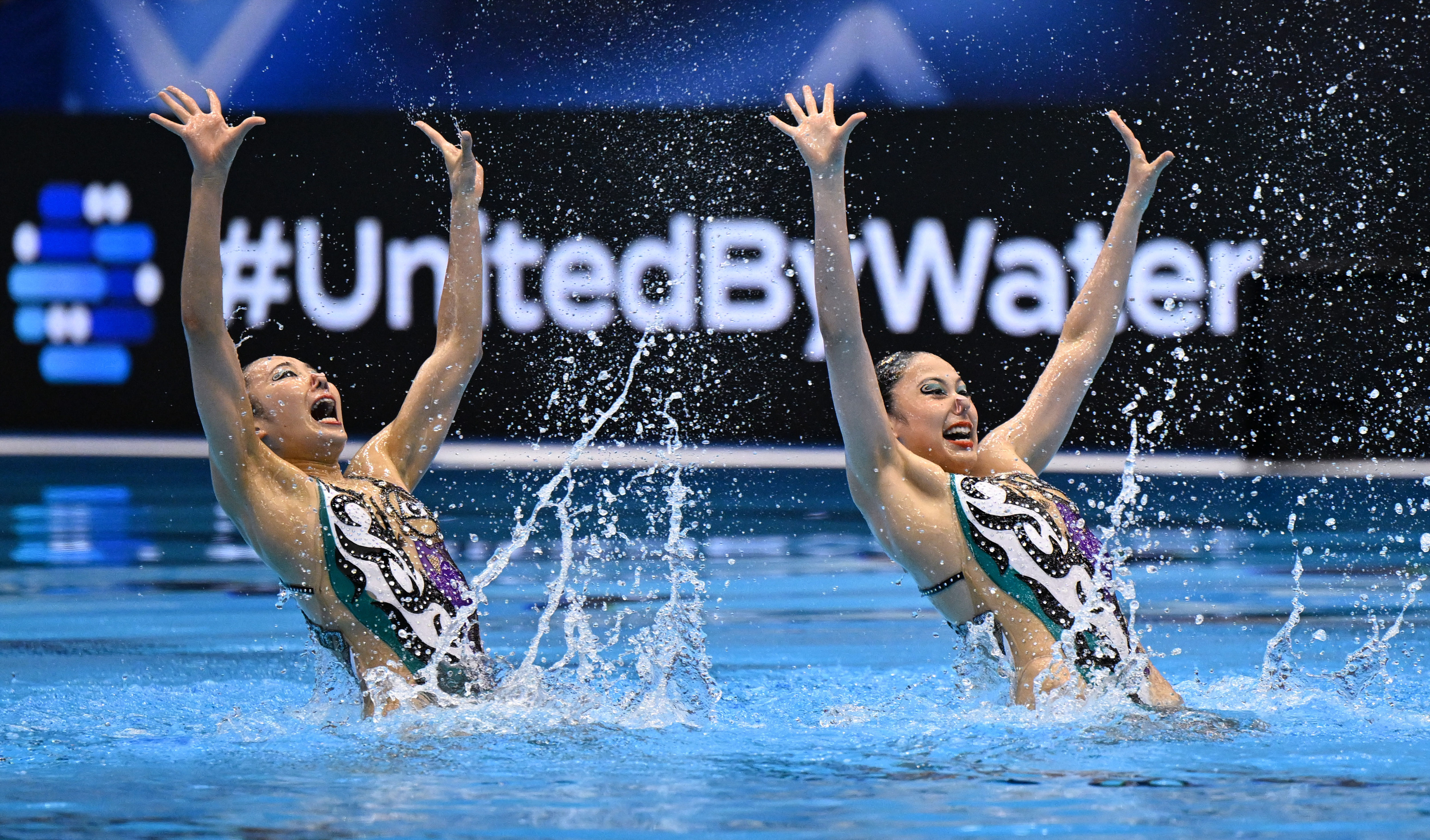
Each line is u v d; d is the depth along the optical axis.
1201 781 7.61
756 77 37.62
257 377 11.21
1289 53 35.66
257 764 8.18
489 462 33.34
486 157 37.72
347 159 38.28
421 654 10.32
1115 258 12.20
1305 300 35.41
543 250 37.47
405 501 11.03
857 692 10.75
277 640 13.20
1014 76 37.28
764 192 37.31
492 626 13.91
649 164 37.50
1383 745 8.51
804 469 32.22
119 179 39.00
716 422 37.00
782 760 8.20
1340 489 28.39
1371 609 14.72
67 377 39.22
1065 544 10.59
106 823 6.86
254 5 38.56
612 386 37.22
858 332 10.59
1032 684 10.03
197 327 10.09
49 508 24.05
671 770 7.95
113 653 12.57
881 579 17.16
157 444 36.41
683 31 37.47
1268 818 6.82
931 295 37.38
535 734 8.98
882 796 7.30
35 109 39.22
